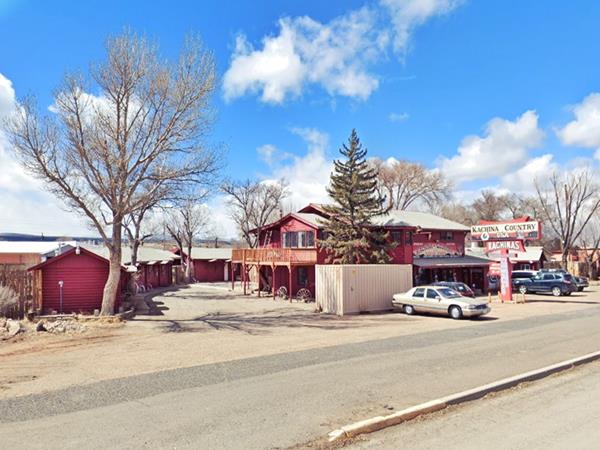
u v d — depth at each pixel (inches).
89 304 881.5
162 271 1967.3
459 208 3085.6
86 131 791.7
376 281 935.0
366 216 1216.2
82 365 421.7
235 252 1491.1
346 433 233.1
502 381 332.2
